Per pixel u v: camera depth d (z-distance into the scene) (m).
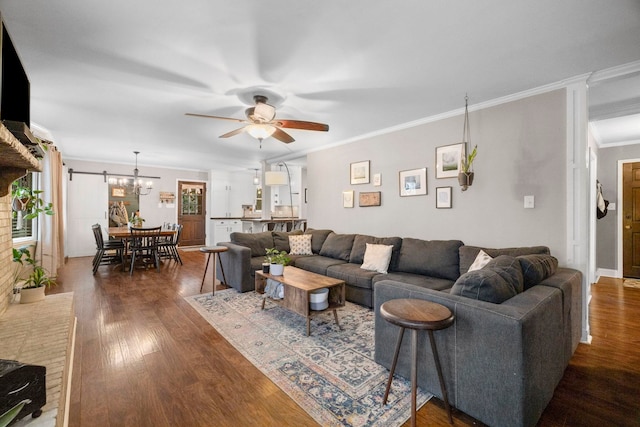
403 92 2.90
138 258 5.92
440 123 3.56
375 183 4.34
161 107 3.28
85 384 1.87
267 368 2.07
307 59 2.27
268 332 2.67
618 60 2.31
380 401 1.72
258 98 2.92
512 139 2.98
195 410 1.64
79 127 4.08
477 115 3.24
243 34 1.95
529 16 1.78
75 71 2.45
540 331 1.53
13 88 1.62
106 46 2.09
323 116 3.63
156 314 3.09
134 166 7.45
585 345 2.49
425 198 3.72
